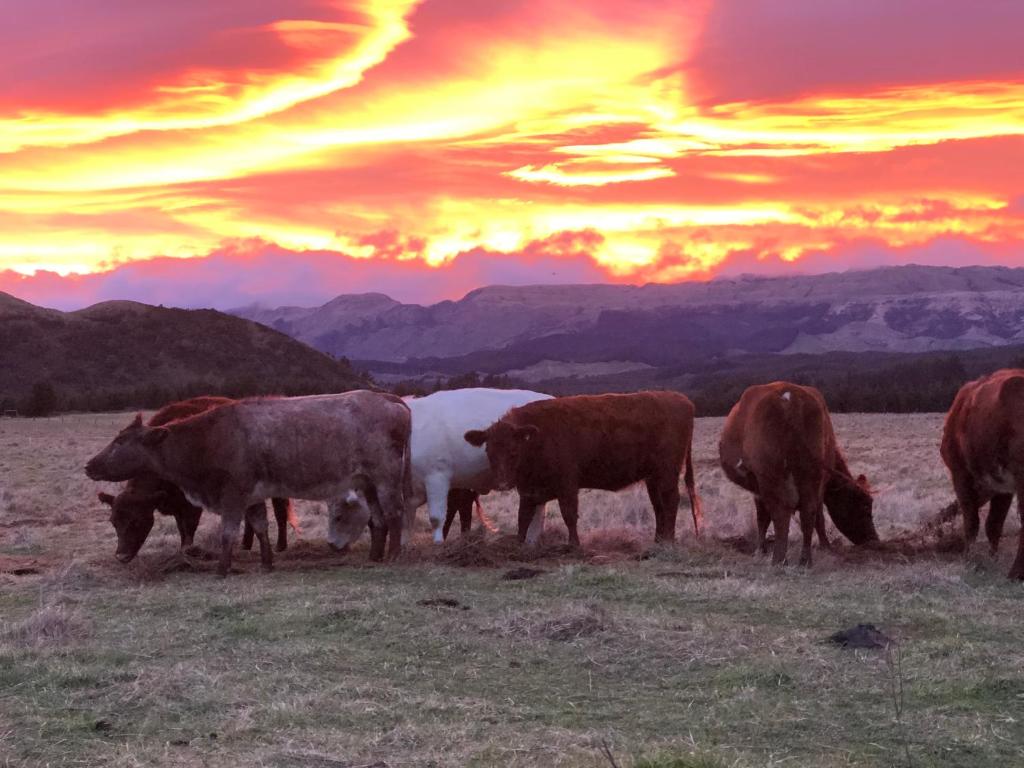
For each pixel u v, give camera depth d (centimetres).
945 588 1126
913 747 646
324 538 1739
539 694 775
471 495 1725
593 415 1466
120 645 934
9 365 16962
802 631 941
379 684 798
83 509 2375
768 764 610
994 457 1232
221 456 1352
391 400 1452
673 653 864
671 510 1535
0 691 789
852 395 9806
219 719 720
